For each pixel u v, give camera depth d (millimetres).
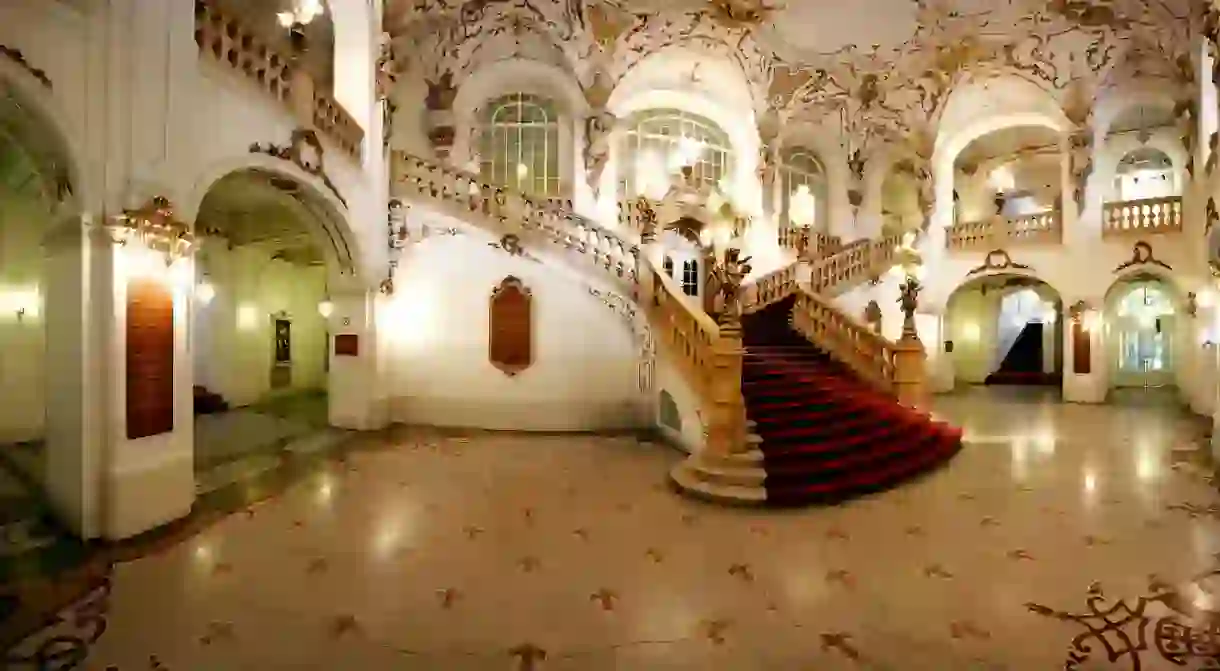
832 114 17109
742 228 15773
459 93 14555
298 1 8273
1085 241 16750
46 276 6176
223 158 7441
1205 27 10234
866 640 4148
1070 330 17062
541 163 14969
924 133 17000
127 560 5496
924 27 14664
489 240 12062
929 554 5684
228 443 10594
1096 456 9812
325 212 10383
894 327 17188
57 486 6129
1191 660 3867
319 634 4219
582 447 10469
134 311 6105
